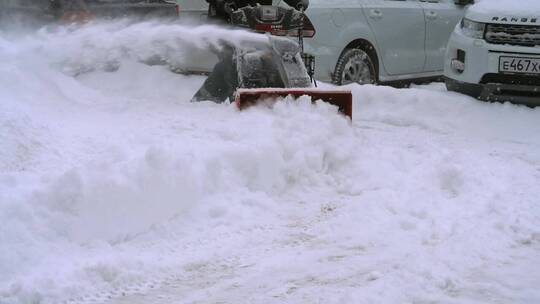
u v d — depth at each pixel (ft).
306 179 23.08
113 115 27.07
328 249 18.48
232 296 15.87
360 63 36.50
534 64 31.07
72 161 20.93
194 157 20.93
